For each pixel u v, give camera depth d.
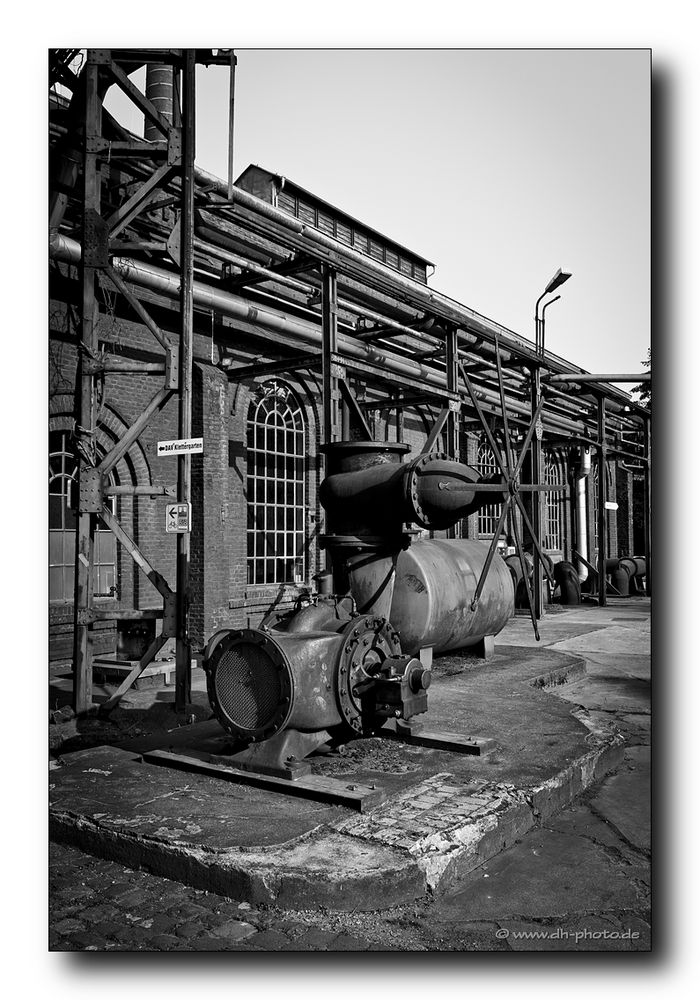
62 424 9.87
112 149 7.82
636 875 4.39
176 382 7.78
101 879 4.25
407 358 16.44
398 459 7.16
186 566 7.66
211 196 9.48
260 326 12.58
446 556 9.57
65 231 9.62
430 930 3.78
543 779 5.26
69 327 9.80
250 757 5.27
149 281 10.27
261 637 5.12
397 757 5.69
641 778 6.10
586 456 24.77
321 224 18.59
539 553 11.17
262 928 3.74
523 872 4.41
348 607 6.12
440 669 9.47
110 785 5.18
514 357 16.17
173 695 8.32
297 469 14.89
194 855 4.10
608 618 17.64
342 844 4.20
